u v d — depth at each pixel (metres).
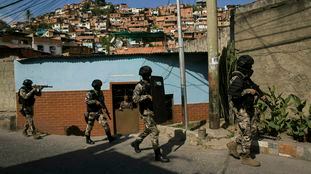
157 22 101.44
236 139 7.67
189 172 6.98
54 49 46.50
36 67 14.15
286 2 9.35
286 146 7.86
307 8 8.77
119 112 14.16
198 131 9.06
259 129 9.12
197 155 8.17
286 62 9.47
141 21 110.56
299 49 9.07
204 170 7.07
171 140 9.79
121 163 7.74
